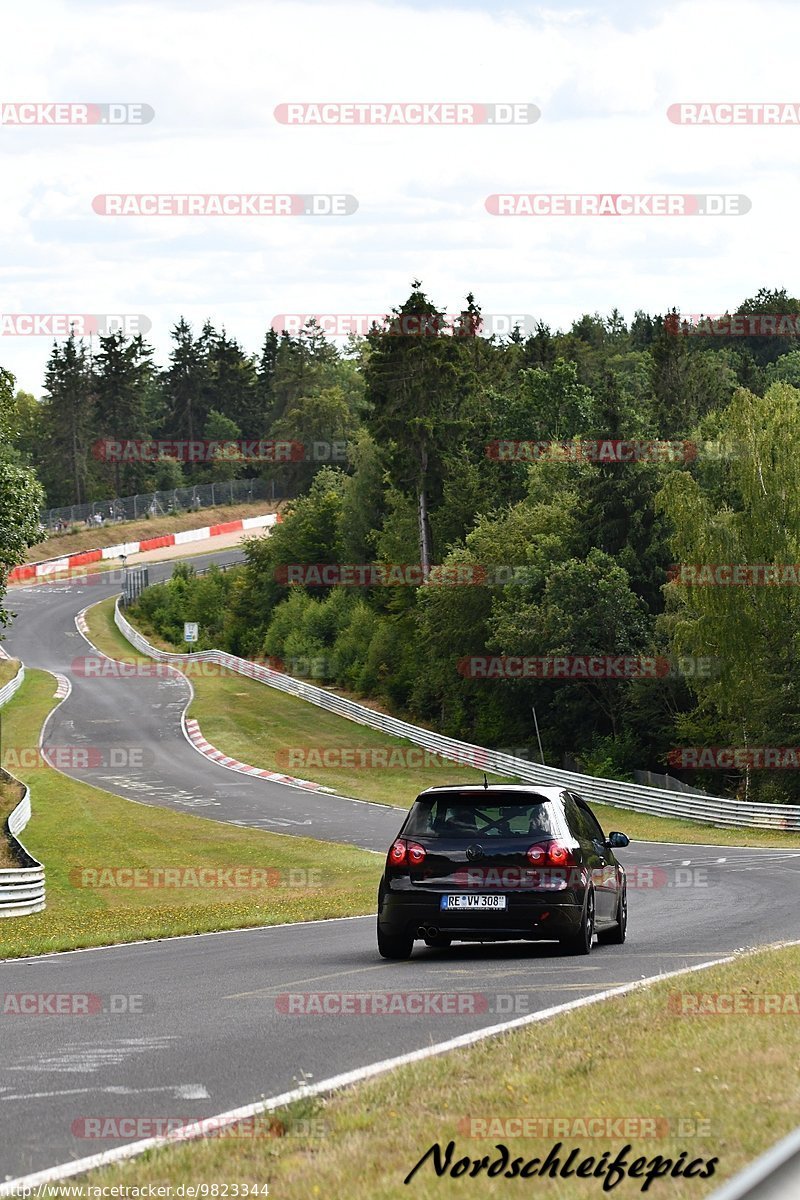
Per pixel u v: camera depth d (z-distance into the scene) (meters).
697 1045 9.96
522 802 17.36
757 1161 5.74
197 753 79.31
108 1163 7.51
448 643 89.81
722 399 149.38
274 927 24.28
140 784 68.75
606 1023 11.18
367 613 114.06
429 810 17.53
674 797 58.97
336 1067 10.15
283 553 136.88
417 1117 8.08
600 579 77.50
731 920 22.45
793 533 66.19
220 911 31.00
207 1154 7.47
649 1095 8.38
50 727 87.38
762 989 12.80
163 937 23.39
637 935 20.42
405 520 113.56
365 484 128.75
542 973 15.29
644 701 77.31
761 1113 7.71
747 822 55.19
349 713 92.06
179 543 186.25
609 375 89.50
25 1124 8.57
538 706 84.75
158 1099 9.23
